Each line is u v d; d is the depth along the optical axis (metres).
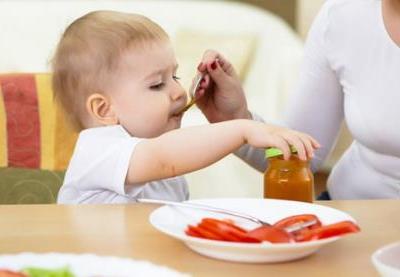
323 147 1.85
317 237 0.94
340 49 1.70
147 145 1.26
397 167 1.64
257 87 4.37
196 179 3.43
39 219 1.12
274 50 4.43
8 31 4.34
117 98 1.45
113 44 1.44
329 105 1.81
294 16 5.00
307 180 1.16
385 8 1.62
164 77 1.48
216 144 1.23
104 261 0.85
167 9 4.64
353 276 0.86
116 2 4.61
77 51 1.46
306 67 1.82
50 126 1.89
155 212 1.04
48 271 0.81
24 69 4.23
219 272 0.87
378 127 1.61
